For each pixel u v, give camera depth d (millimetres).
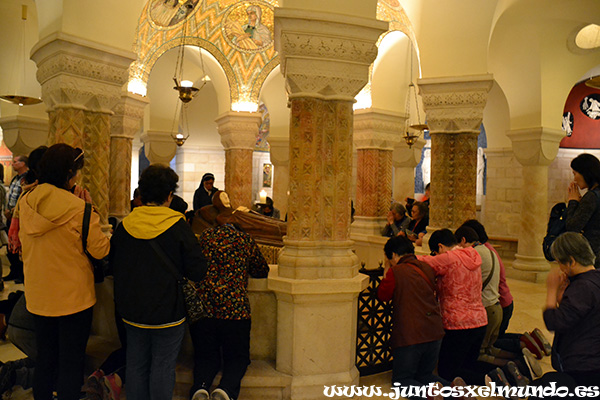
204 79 13977
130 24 4676
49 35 4273
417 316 3488
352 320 3648
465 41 5402
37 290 2830
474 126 5512
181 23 8258
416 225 6699
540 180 8625
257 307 3682
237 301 3273
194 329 3307
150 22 7695
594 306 2607
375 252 7738
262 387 3449
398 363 3553
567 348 2725
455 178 5691
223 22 8750
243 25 8914
